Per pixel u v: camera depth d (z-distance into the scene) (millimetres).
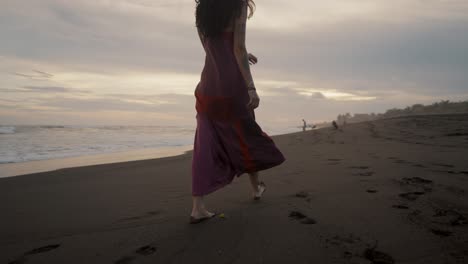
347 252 1270
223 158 1780
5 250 1568
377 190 2225
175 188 3000
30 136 14742
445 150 4402
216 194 2506
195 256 1330
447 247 1251
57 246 1583
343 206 1887
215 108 1749
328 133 10508
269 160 1829
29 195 3045
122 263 1330
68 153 8148
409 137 6973
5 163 6168
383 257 1209
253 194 2217
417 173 2693
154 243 1508
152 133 22031
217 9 1658
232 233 1561
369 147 5605
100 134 18484
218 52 1717
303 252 1293
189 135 20078
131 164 5375
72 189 3285
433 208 1738
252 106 1692
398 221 1573
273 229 1577
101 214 2168
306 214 1779
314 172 3203
